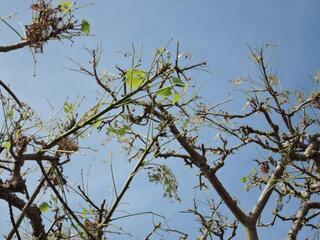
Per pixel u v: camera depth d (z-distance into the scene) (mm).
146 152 5176
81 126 4023
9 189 3771
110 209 4871
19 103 4012
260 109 7523
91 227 4746
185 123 5723
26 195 3982
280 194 7645
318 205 7559
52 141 3971
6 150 3986
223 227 7281
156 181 5203
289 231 7395
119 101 4066
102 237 4730
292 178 7121
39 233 4531
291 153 7570
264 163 7441
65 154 4078
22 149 3830
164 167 5215
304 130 7832
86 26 4312
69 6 4273
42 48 4203
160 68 4074
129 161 5918
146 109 5398
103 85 4883
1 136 3887
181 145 6840
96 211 4898
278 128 7543
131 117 5301
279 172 7320
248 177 7387
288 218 7566
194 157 6898
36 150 4008
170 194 5188
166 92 4090
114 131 4949
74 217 3986
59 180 4055
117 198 4930
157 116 5570
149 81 4051
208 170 6961
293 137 7547
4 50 4113
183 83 4078
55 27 4223
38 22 4199
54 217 4676
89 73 4977
